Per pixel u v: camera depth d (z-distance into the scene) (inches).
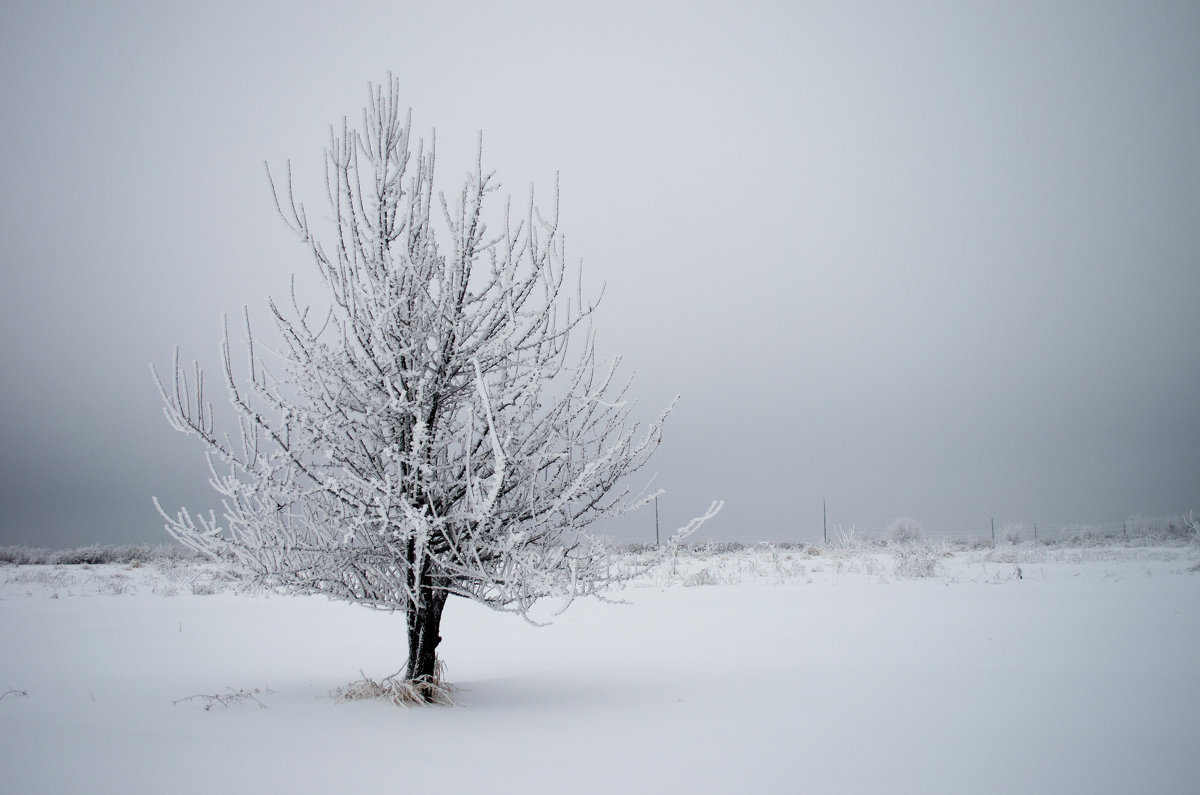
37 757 188.5
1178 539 1657.2
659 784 171.0
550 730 225.3
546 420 288.4
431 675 279.3
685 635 470.0
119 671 358.0
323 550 271.9
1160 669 316.2
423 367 285.0
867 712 245.3
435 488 271.6
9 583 1037.8
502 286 289.4
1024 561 1118.4
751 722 234.5
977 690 278.2
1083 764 185.5
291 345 272.4
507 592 275.7
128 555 1809.8
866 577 901.2
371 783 169.8
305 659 406.3
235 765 182.7
